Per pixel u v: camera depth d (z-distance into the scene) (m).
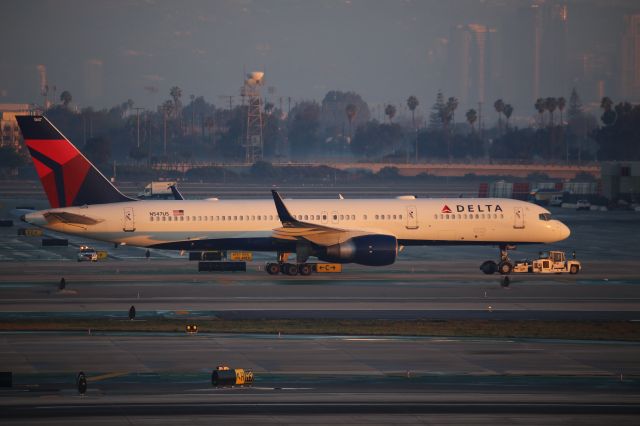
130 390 149.88
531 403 143.88
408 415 137.00
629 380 158.62
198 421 133.00
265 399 145.12
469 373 163.12
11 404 141.12
